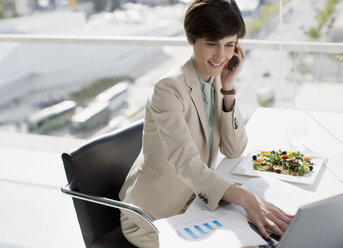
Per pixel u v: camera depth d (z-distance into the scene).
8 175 3.34
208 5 1.34
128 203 1.45
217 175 1.29
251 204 1.18
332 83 2.87
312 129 1.91
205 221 1.16
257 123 2.01
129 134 1.73
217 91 1.60
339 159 1.56
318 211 0.89
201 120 1.49
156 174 1.53
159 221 1.17
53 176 3.28
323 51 2.85
